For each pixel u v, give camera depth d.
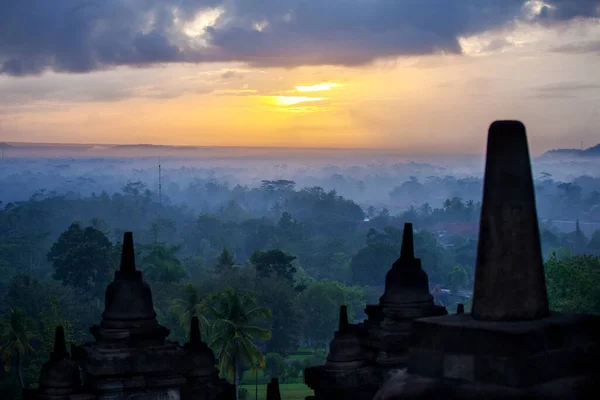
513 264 8.04
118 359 15.84
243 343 49.38
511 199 8.08
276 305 88.00
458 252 166.25
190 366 16.73
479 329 7.82
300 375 82.38
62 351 15.91
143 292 16.52
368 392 16.58
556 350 7.75
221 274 98.56
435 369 8.08
